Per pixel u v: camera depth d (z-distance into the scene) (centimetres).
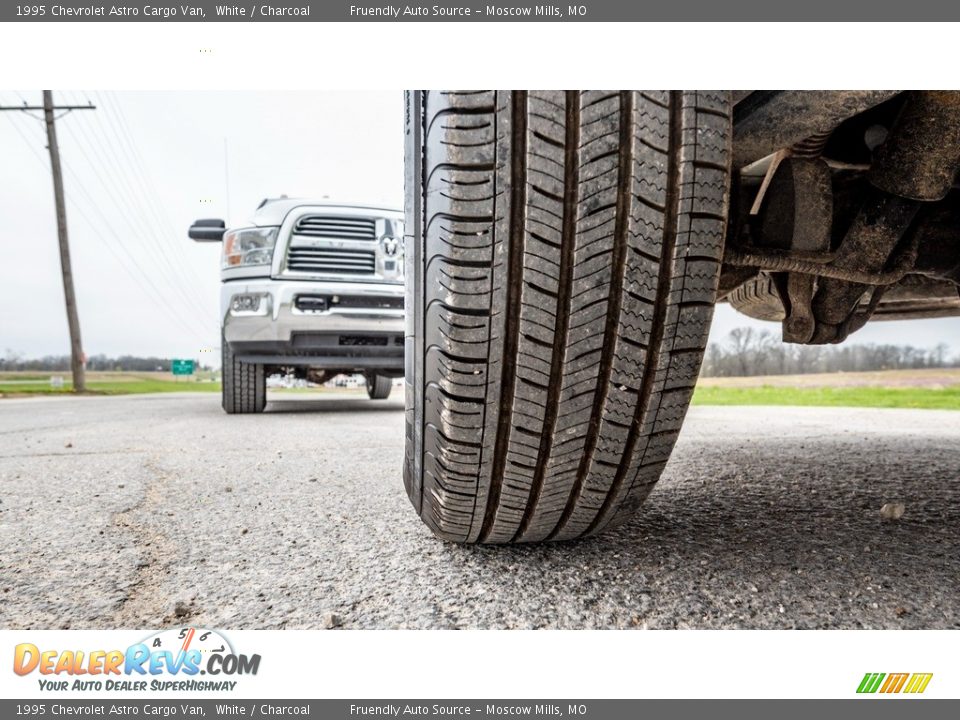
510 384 104
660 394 106
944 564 125
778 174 131
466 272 99
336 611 106
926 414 514
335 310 490
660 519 158
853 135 149
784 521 156
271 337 486
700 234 99
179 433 386
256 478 223
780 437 334
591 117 97
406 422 127
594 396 105
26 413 602
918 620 102
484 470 110
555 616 104
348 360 512
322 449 304
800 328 161
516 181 98
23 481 219
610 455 110
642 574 120
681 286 100
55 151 1617
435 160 101
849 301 154
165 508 177
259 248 491
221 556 133
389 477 225
